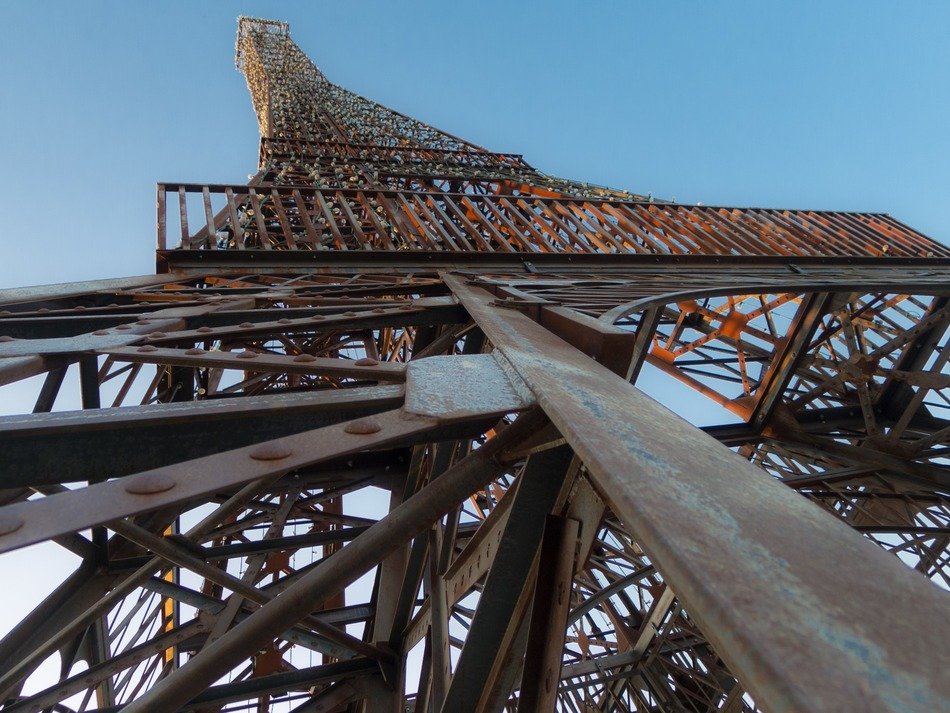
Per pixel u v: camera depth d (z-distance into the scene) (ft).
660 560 3.31
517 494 7.83
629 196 72.64
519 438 6.98
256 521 21.67
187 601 17.34
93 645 17.48
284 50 270.87
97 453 7.05
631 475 4.04
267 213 49.49
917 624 2.72
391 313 16.80
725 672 35.32
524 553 8.11
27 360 9.77
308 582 6.03
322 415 7.97
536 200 40.16
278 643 21.20
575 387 6.66
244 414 7.26
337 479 24.18
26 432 6.49
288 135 126.31
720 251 40.70
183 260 26.99
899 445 38.34
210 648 5.89
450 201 36.83
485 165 116.67
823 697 2.25
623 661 39.75
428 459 19.48
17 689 13.38
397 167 105.40
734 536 3.40
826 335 43.19
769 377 43.73
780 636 2.58
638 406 6.25
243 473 5.49
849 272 40.57
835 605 2.83
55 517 4.76
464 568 11.37
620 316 14.14
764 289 27.17
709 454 4.90
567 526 7.62
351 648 17.37
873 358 40.88
